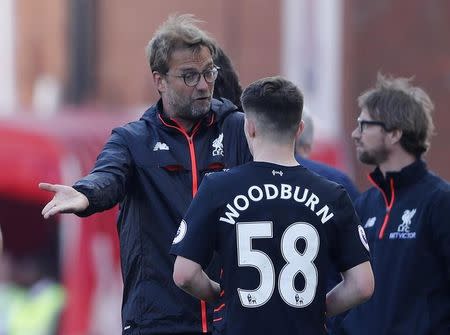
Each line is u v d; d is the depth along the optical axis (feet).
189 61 46.11
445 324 54.44
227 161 47.24
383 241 55.77
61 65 160.35
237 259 41.50
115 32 160.35
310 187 42.29
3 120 103.76
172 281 45.91
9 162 102.12
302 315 41.39
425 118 56.95
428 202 54.75
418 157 57.06
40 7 161.68
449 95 165.78
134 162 46.47
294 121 42.60
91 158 101.09
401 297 54.70
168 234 46.14
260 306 41.22
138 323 46.06
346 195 42.80
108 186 44.27
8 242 112.57
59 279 107.34
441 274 54.70
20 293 106.63
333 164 115.96
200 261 41.86
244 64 159.22
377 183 56.95
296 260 41.55
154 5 159.12
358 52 161.89
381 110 56.75
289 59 159.53
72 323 99.19
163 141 46.91
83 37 160.66
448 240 54.13
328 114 159.22
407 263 54.75
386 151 57.16
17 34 162.61
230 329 41.42
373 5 162.81
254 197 41.83
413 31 164.86
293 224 41.68
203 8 159.02
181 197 46.29
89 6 160.56
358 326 55.62
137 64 159.02
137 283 46.42
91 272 98.94
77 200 42.52
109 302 98.43
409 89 57.67
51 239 111.45
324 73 160.15
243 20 159.12
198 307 45.85
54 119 105.91
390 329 54.65
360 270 42.42
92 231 98.84
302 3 159.74
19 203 111.96
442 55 165.68
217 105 48.06
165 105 47.32
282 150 42.60
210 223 41.88
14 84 162.30
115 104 159.02
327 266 42.19
